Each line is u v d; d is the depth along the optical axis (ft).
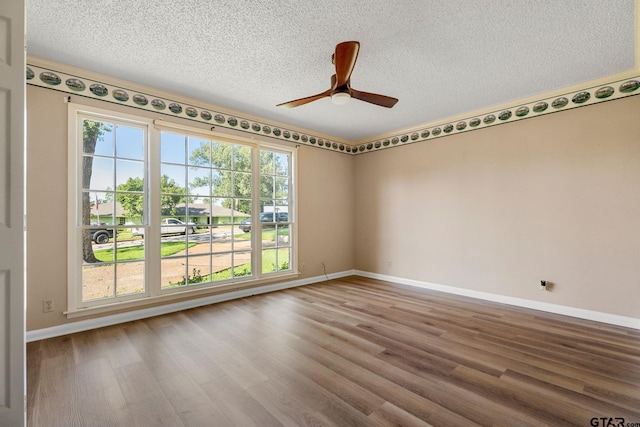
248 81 10.19
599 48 8.18
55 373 6.75
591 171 10.30
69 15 6.73
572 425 5.07
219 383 6.39
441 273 14.29
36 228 8.62
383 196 16.85
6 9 4.39
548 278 11.18
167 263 11.19
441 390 6.11
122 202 10.27
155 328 9.50
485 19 6.94
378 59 8.71
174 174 11.43
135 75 9.77
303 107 12.60
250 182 13.69
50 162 8.85
